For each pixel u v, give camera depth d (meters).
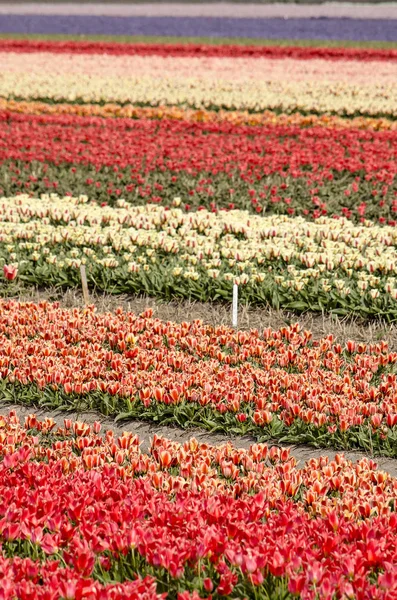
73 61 60.72
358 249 22.64
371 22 80.88
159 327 18.17
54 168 31.91
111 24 82.94
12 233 24.62
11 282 22.02
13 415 14.02
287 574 9.07
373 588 8.54
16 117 41.44
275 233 23.70
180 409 14.99
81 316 19.03
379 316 19.53
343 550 9.42
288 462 11.95
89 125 40.38
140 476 12.10
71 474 11.89
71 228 24.20
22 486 10.80
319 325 19.69
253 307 20.67
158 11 94.81
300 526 10.14
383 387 15.34
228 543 9.54
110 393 15.55
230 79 52.19
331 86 49.75
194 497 10.89
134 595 8.42
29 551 10.07
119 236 23.02
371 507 10.83
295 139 37.91
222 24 81.69
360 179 30.36
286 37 72.50
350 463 12.11
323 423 14.28
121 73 55.12
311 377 15.90
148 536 9.52
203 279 21.11
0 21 85.94
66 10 97.19
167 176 30.55
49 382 16.02
